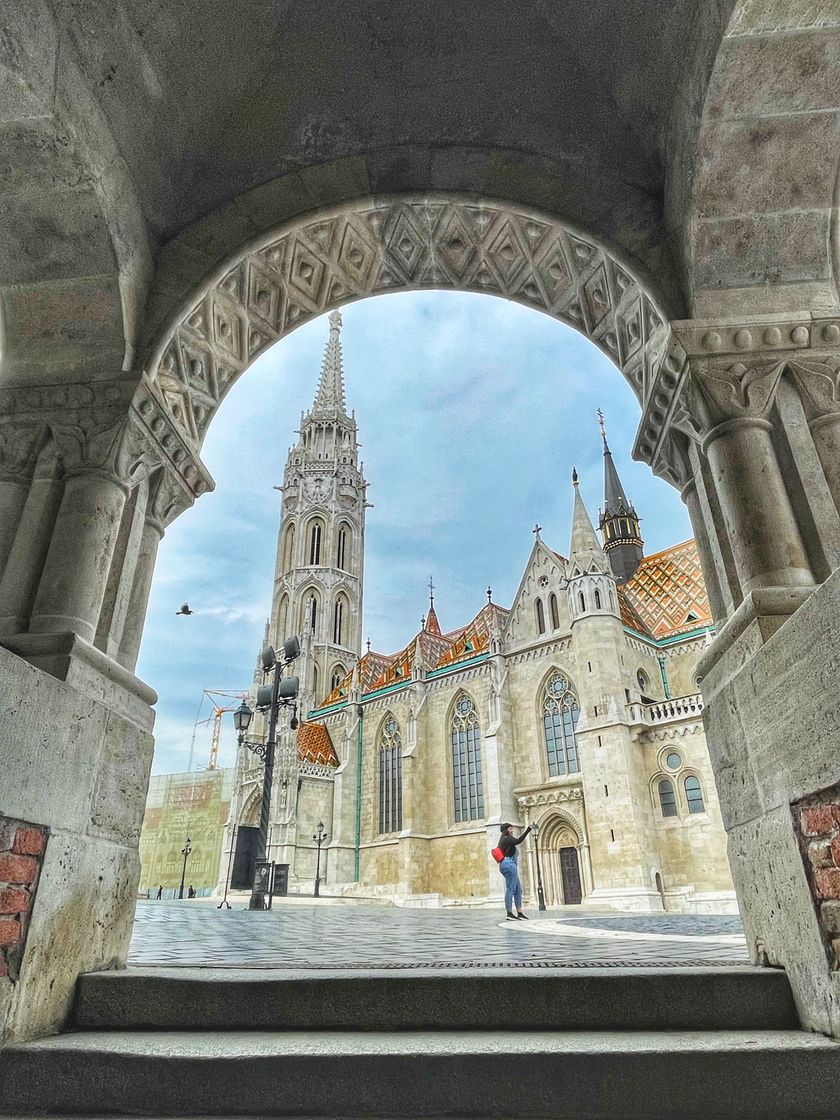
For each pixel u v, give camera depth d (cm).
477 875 4344
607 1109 291
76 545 515
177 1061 311
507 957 584
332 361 9819
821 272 564
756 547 475
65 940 396
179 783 7875
